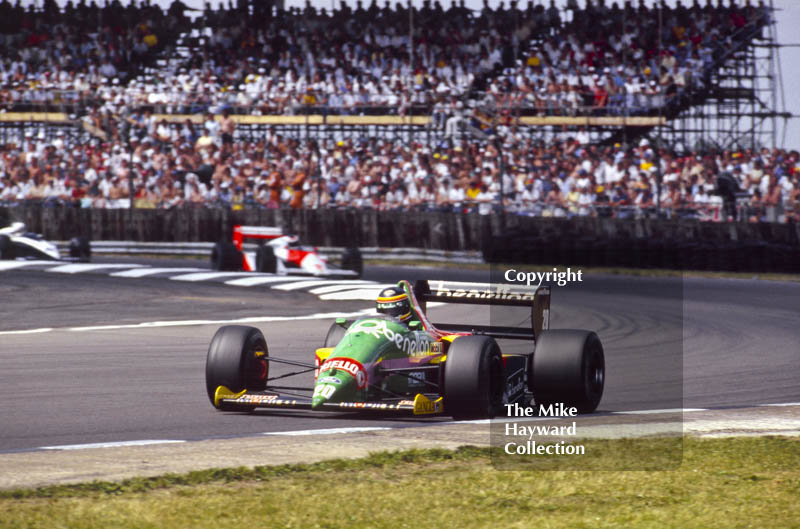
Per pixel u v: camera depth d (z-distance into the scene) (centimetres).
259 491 1391
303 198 8088
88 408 2178
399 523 1251
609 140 9088
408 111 8850
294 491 1395
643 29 9388
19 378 2627
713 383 2778
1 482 1416
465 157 8312
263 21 9669
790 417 2167
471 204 7988
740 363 3195
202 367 2892
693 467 1612
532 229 7194
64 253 7612
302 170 8250
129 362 2981
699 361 3241
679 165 8088
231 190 8131
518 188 8019
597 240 7162
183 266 6962
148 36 9744
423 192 8106
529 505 1350
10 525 1195
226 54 9588
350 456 1642
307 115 8506
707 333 4016
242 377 2072
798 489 1465
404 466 1570
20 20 9606
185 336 3694
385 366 1998
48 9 9700
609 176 8056
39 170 8331
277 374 2805
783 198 7856
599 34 9375
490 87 9181
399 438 1805
